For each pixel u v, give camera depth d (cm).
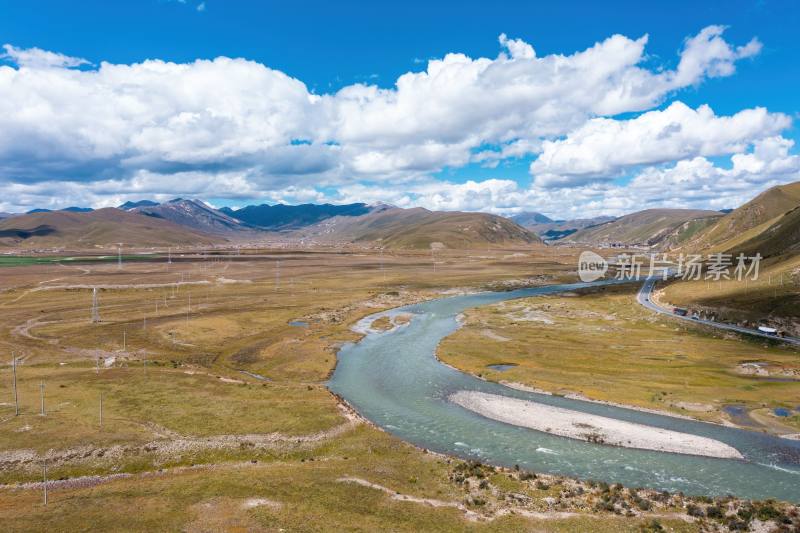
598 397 8650
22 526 4612
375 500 5250
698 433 7131
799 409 7912
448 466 6159
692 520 4862
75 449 6353
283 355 11638
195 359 11425
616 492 5491
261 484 5581
